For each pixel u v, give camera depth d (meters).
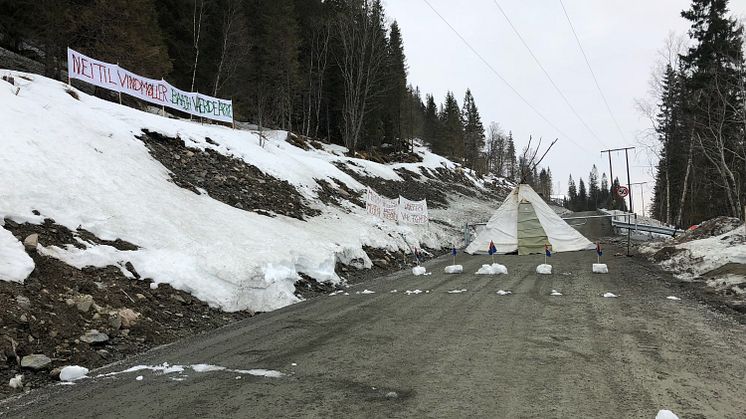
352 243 14.45
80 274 6.77
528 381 4.19
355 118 40.47
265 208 14.51
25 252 6.32
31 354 4.98
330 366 4.82
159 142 14.46
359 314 7.41
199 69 33.91
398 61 57.16
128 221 8.79
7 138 8.66
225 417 3.60
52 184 8.31
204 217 10.99
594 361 4.71
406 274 12.77
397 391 4.06
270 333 6.39
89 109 12.89
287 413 3.64
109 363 5.33
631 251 16.67
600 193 134.62
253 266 8.79
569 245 16.23
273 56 37.00
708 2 31.14
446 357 4.99
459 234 24.92
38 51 27.41
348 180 24.34
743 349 5.04
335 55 45.50
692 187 40.72
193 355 5.47
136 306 6.77
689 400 3.68
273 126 38.47
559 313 6.95
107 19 21.92
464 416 3.49
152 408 3.84
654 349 5.08
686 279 10.05
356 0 41.62
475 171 65.88
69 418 3.71
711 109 29.92
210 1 34.91
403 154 52.31
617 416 3.41
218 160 15.96
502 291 8.88
